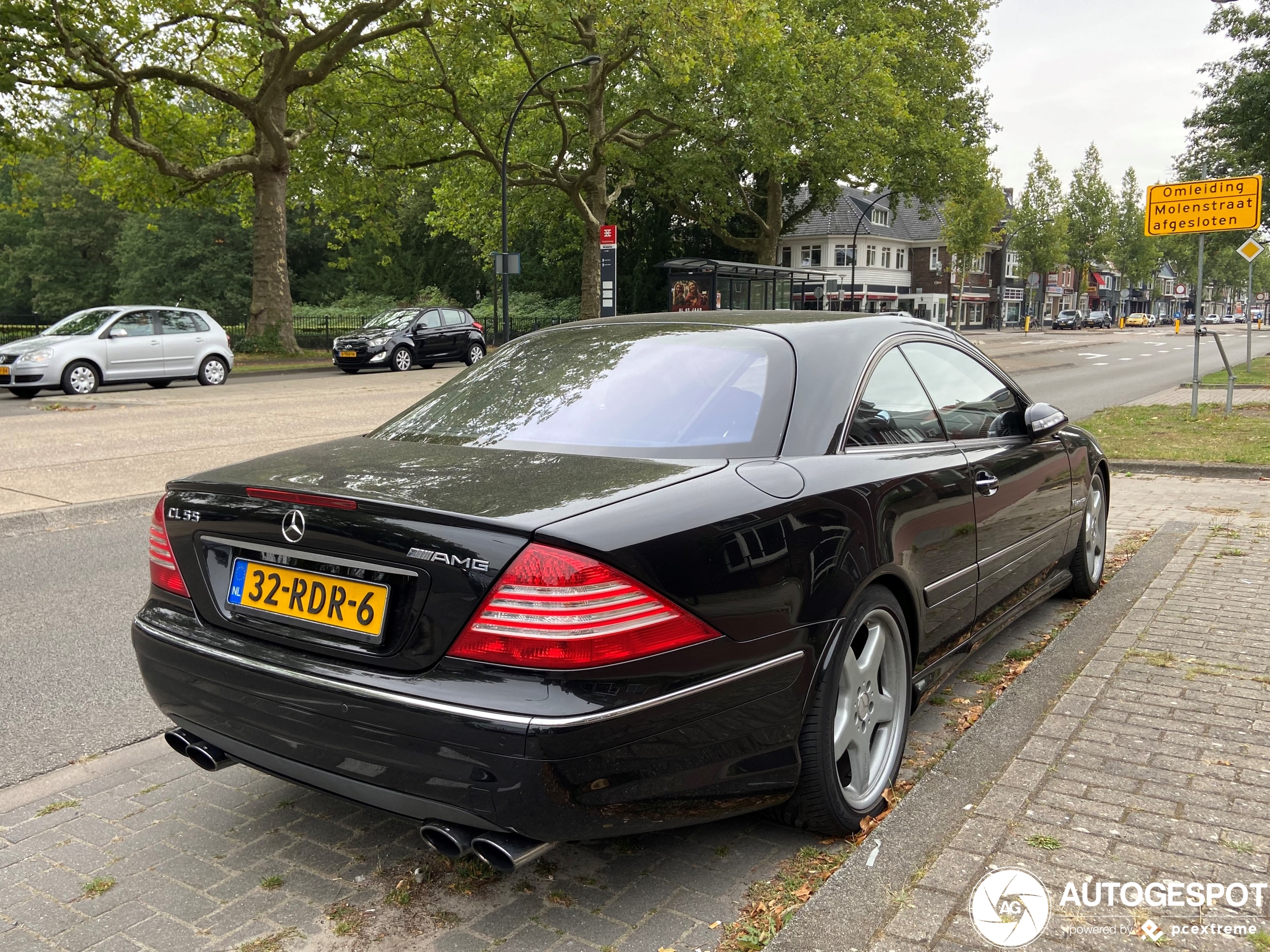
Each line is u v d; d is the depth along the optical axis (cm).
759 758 239
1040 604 485
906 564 291
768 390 284
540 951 222
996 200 5559
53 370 1733
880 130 3331
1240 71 2258
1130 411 1447
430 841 218
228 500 254
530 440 282
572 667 203
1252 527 641
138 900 249
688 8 2383
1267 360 3156
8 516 708
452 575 211
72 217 6234
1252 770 289
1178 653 394
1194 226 1288
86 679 417
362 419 1338
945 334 388
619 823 214
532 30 2686
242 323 6044
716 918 235
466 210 4003
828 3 3597
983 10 4088
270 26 2381
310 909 243
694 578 221
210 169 2677
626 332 339
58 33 2155
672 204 4478
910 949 209
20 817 296
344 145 3134
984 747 311
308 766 231
